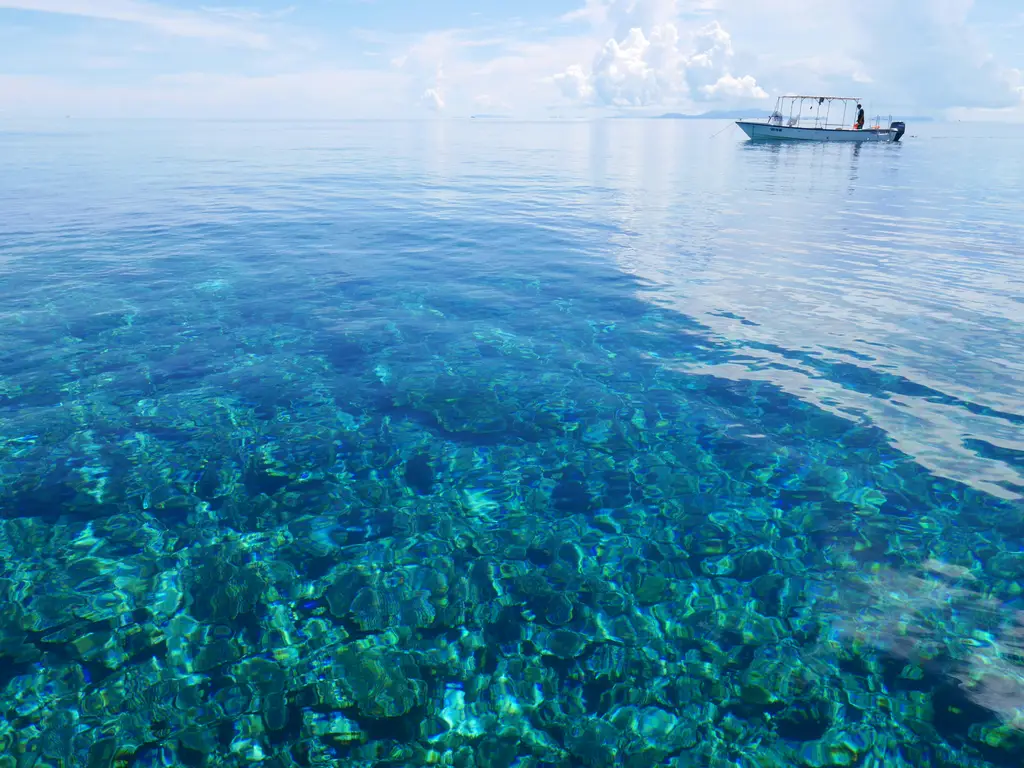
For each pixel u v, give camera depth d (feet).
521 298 27.50
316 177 77.30
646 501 13.66
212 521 12.87
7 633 9.96
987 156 114.11
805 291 28.43
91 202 52.70
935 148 135.95
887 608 10.52
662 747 8.27
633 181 75.10
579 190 66.23
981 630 10.00
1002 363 20.17
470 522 13.00
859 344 22.03
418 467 14.94
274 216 47.47
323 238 39.58
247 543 12.24
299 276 30.55
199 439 15.90
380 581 11.31
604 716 8.73
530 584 11.28
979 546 11.97
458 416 17.34
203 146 135.95
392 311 25.66
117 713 8.66
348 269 32.09
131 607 10.54
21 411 16.96
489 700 8.98
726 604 10.74
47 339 21.80
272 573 11.44
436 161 107.45
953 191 64.69
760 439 16.05
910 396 18.08
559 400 18.25
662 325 24.16
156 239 38.27
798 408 17.57
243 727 8.50
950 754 8.05
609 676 9.36
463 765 8.04
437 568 11.66
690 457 15.31
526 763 8.08
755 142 147.13
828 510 13.20
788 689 9.09
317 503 13.55
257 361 20.58
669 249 37.11
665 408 17.72
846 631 10.07
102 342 21.70
